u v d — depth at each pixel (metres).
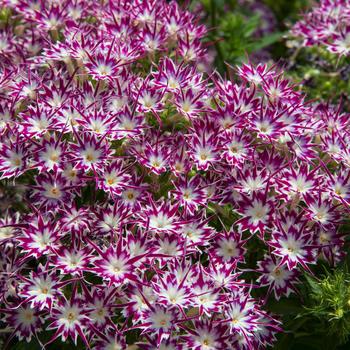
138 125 0.55
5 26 0.68
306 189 0.55
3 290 0.54
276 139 0.56
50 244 0.52
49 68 0.60
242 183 0.55
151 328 0.50
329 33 0.67
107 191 0.53
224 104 0.58
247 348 0.52
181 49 0.62
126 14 0.64
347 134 0.59
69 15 0.66
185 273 0.52
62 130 0.54
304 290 0.55
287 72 0.75
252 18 0.84
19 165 0.54
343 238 0.56
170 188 0.56
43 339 0.54
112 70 0.57
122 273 0.51
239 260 0.54
